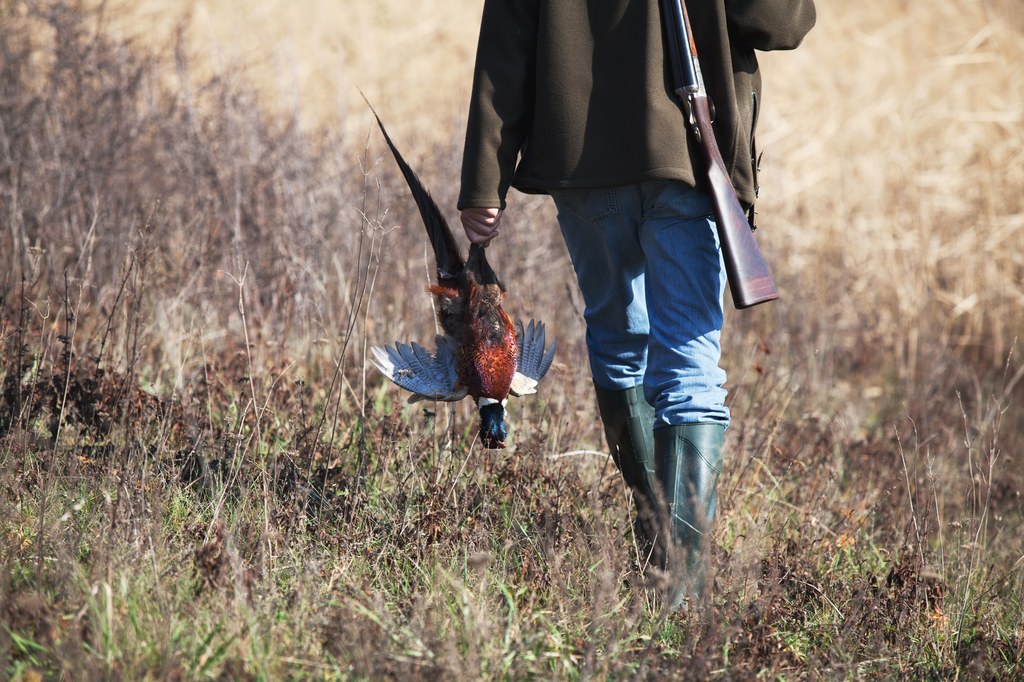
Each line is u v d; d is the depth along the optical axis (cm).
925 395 2244
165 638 916
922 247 2888
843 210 3058
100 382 1434
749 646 1059
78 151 2038
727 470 1573
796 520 1478
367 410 1596
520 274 2111
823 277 2823
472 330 1091
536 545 1195
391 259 2047
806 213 3106
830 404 2256
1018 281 2939
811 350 2367
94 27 2600
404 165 1132
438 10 4256
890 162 3316
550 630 1034
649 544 1198
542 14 1138
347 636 957
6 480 1142
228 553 1026
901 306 2741
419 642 955
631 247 1213
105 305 1788
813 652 1115
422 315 1950
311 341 1728
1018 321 2803
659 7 1141
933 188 3206
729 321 2392
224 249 1933
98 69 2198
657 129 1129
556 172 1168
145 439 1377
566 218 1248
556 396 1697
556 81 1143
